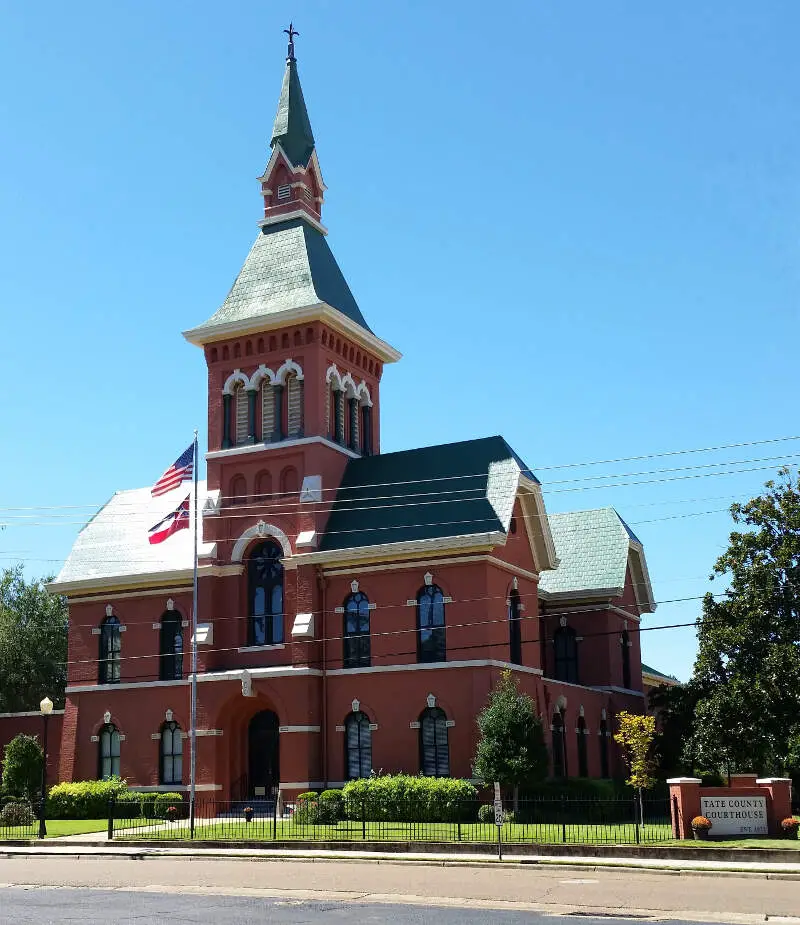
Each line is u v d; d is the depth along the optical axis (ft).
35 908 69.87
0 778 170.09
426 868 91.50
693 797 103.86
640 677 189.47
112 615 167.02
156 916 65.51
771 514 145.59
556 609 180.45
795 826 103.35
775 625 142.51
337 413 164.76
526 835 107.76
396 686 142.72
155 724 158.10
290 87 182.29
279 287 167.12
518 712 127.44
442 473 153.38
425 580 144.15
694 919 61.57
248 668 152.56
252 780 153.17
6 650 230.89
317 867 93.71
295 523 155.02
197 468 145.89
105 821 143.33
